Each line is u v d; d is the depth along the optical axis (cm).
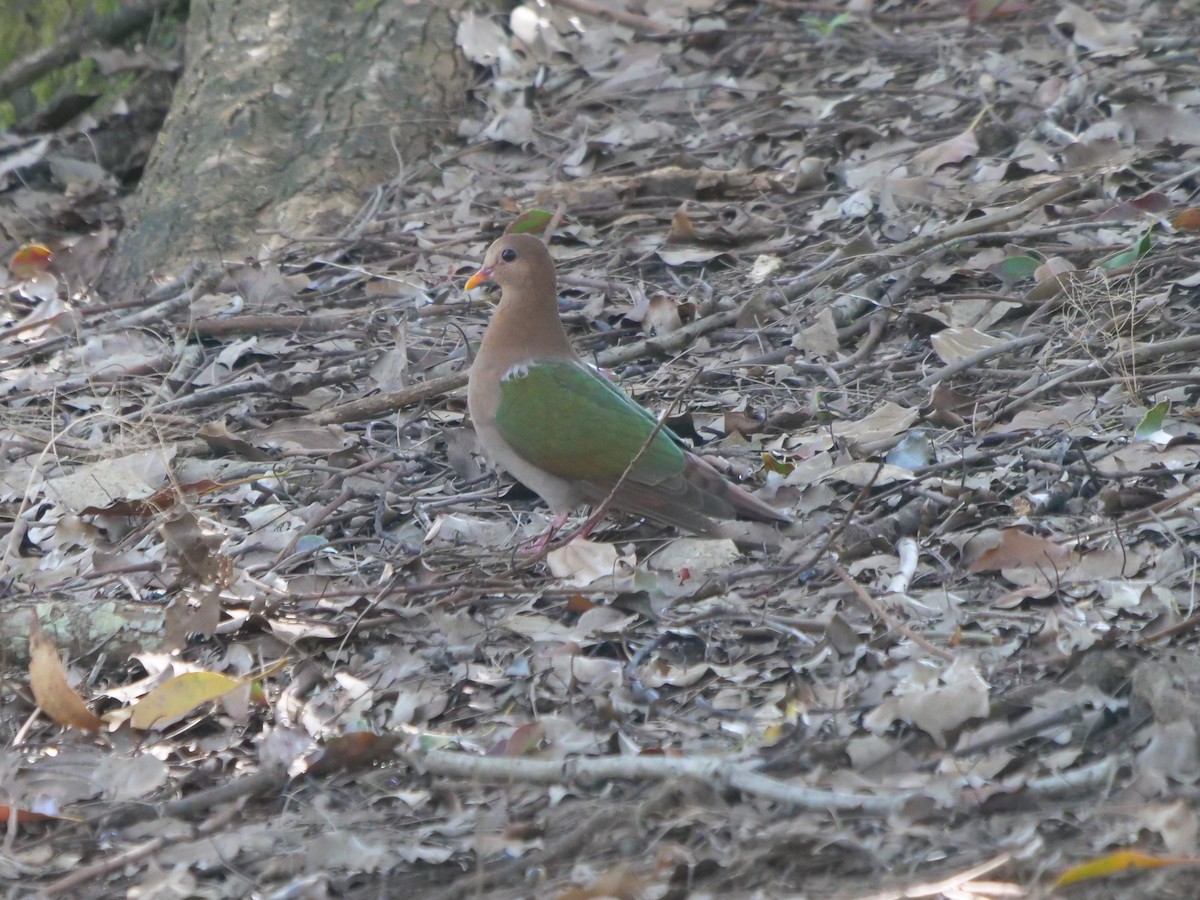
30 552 1070
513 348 1021
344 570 992
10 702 886
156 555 1020
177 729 842
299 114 1714
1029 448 1030
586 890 625
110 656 909
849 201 1439
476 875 666
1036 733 727
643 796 716
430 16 1780
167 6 1920
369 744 780
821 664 814
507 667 857
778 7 1892
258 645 894
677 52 1819
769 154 1595
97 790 796
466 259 1475
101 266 1638
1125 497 944
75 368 1356
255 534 1051
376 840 716
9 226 1725
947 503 973
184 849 724
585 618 888
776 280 1340
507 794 735
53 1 1942
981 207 1386
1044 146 1472
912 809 667
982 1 1788
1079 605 845
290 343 1360
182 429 1219
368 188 1666
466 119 1747
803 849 652
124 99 1866
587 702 813
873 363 1199
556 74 1797
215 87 1739
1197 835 627
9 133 1898
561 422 988
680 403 1164
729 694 805
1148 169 1403
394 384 1248
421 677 859
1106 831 646
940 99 1625
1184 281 1186
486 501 1090
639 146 1647
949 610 846
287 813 754
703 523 968
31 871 728
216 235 1619
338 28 1766
